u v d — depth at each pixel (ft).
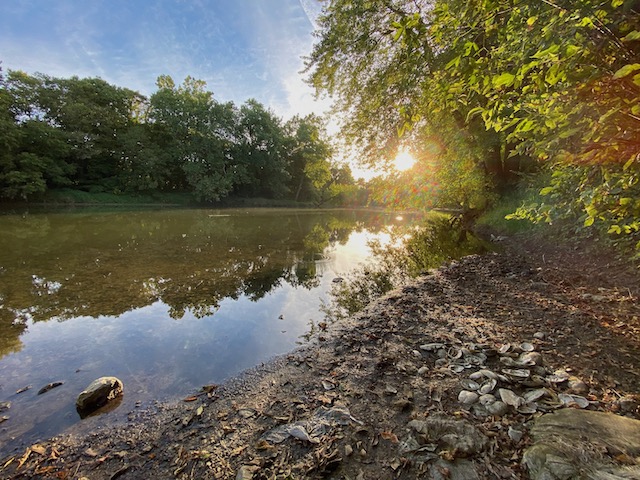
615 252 17.85
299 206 165.68
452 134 36.09
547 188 8.52
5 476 6.21
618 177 5.67
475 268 21.61
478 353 9.89
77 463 6.50
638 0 3.71
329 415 7.48
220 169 132.16
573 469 4.91
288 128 172.24
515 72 5.35
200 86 138.10
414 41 5.54
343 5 30.50
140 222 57.62
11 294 17.06
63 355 10.88
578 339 10.27
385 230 54.85
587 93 4.69
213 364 10.41
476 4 5.20
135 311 15.07
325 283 20.71
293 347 11.60
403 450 6.19
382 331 12.32
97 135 110.01
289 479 5.74
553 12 4.75
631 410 6.69
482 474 5.38
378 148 39.99
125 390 8.99
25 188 80.53
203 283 20.01
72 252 28.14
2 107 78.64
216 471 6.11
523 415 6.77
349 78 35.24
